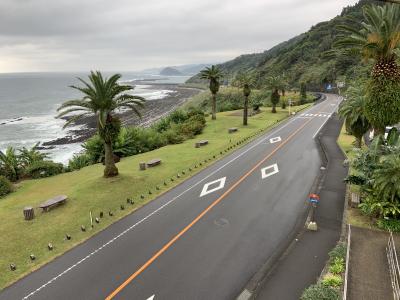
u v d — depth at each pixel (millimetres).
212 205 25609
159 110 138625
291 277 16141
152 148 53719
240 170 34656
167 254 18734
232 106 97688
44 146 78562
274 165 35938
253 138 52062
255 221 22516
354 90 37781
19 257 19422
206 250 19000
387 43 23672
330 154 39156
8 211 27719
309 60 198625
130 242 20328
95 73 30141
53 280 16781
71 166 46125
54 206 27234
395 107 24500
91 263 18172
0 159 41625
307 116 74625
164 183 31203
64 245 20438
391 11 23422
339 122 64188
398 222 20141
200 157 41500
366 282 15164
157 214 24422
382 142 24625
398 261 16797
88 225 23156
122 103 32625
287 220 22469
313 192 27141
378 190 21250
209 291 15414
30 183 38344
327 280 15125
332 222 21781
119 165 41250
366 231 20094
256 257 18094
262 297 14812
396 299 13914
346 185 28438
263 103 111188
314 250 18469
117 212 25156
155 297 15109
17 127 105875
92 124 106625
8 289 16250
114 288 15867
